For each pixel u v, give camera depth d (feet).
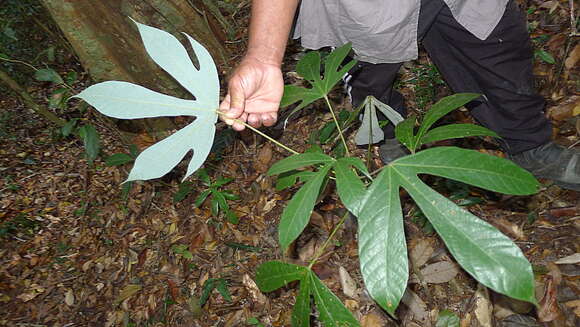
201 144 2.97
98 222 10.90
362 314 6.67
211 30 11.89
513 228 6.79
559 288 5.99
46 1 8.53
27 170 13.57
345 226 7.80
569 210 6.77
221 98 11.07
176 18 10.64
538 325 5.75
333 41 5.68
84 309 9.47
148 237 9.88
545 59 8.28
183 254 9.05
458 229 2.32
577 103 7.92
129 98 2.85
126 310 8.89
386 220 2.49
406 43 5.35
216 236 9.00
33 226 11.73
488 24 5.25
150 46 2.90
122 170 11.73
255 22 3.83
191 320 7.96
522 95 5.97
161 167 2.81
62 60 16.61
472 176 2.48
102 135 12.96
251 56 3.77
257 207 9.06
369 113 4.49
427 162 2.60
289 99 4.00
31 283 10.38
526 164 6.81
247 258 8.40
